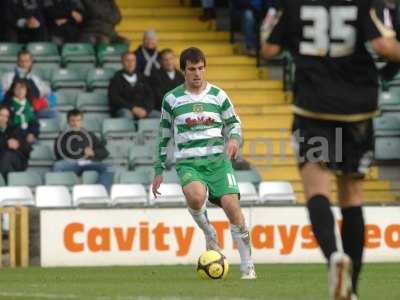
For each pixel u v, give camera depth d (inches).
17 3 2411.4
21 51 2172.7
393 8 2161.7
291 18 822.5
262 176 2219.5
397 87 2357.3
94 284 1235.9
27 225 1696.6
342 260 736.3
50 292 1111.6
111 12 2479.1
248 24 2468.0
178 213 1695.4
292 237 1715.1
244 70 2454.5
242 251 1301.7
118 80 2212.1
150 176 2049.7
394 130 2265.0
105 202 1932.8
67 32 2443.4
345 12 810.8
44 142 2155.5
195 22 2600.9
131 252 1692.9
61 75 2315.5
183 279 1307.8
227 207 1275.8
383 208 1732.3
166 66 2245.3
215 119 1269.7
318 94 810.2
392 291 1115.3
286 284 1204.5
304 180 814.5
